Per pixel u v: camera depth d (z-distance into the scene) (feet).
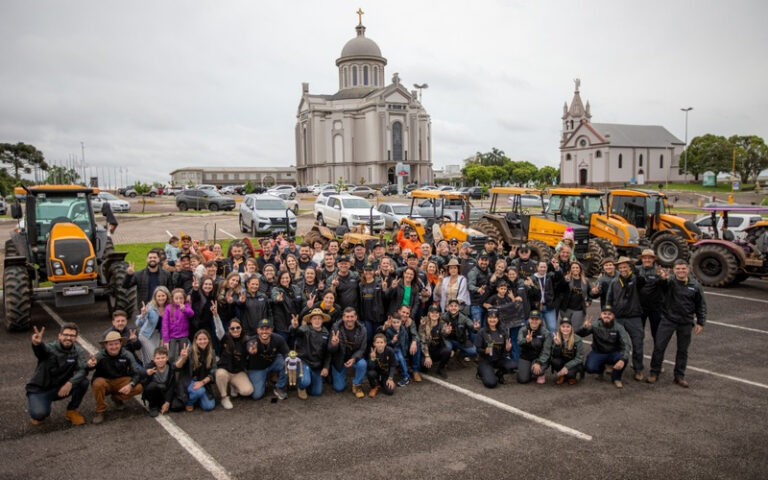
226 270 31.63
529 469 17.21
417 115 286.87
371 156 281.33
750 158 244.83
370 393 23.35
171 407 21.62
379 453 18.24
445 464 17.51
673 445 18.83
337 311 24.91
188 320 23.66
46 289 33.14
